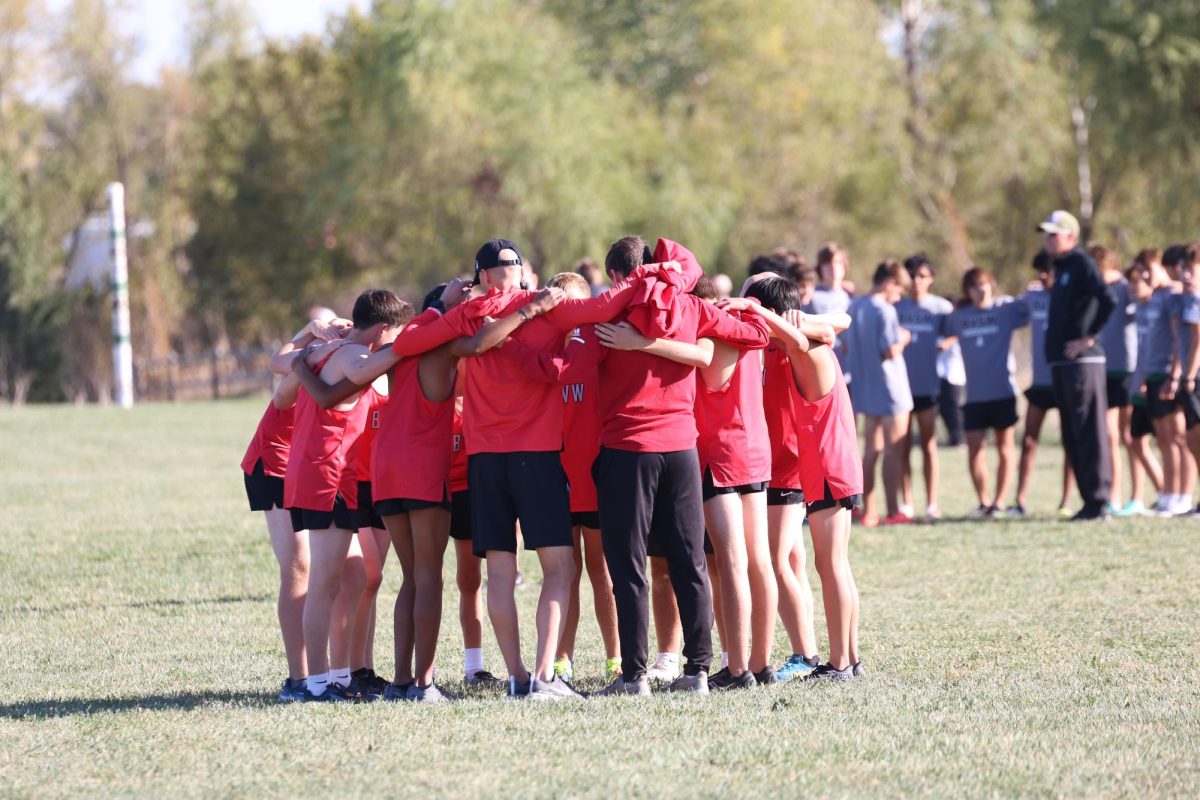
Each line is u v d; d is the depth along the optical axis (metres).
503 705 20.86
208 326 180.62
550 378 21.12
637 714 19.94
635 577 21.73
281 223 168.88
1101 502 41.53
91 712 21.02
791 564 24.20
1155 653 24.61
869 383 42.22
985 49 131.25
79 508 48.47
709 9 131.75
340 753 18.05
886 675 23.27
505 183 126.62
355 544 22.78
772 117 132.38
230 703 21.69
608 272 23.02
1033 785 16.19
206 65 179.25
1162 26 97.94
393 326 22.53
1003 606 29.50
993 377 44.22
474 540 22.00
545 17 134.25
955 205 142.12
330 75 168.38
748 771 16.91
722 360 22.14
